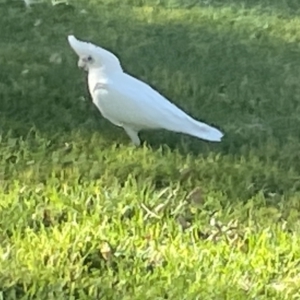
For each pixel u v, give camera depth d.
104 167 2.67
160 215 2.49
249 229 2.47
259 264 2.36
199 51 3.47
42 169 2.65
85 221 2.45
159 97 2.70
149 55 3.41
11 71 3.19
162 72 3.27
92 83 2.69
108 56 2.69
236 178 2.68
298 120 3.01
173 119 2.68
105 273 2.30
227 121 2.97
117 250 2.36
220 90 3.18
